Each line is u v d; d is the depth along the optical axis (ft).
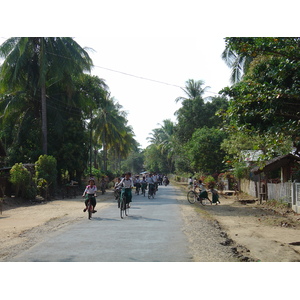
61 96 104.88
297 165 58.70
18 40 87.76
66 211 53.06
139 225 37.24
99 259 22.34
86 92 113.19
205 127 123.85
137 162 360.69
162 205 62.13
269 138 32.71
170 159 277.03
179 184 191.21
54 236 30.53
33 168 80.53
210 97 152.05
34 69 95.35
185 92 158.51
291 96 28.84
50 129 104.27
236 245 27.86
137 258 22.57
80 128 104.32
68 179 112.88
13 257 22.90
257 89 31.60
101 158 247.50
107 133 159.33
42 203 68.59
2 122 100.01
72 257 22.84
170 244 27.04
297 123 30.55
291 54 29.86
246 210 56.29
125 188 45.09
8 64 86.38
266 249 26.27
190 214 48.47
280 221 42.09
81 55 97.86
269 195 66.59
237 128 34.45
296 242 29.30
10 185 69.51
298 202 51.26
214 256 23.36
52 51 90.12
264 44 29.96
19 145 101.04
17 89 96.63
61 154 100.42
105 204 64.90
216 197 65.26
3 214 49.85
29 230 34.01
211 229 35.32
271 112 30.01
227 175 101.35
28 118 101.91
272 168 60.70
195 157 115.24
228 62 86.63
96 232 32.60
